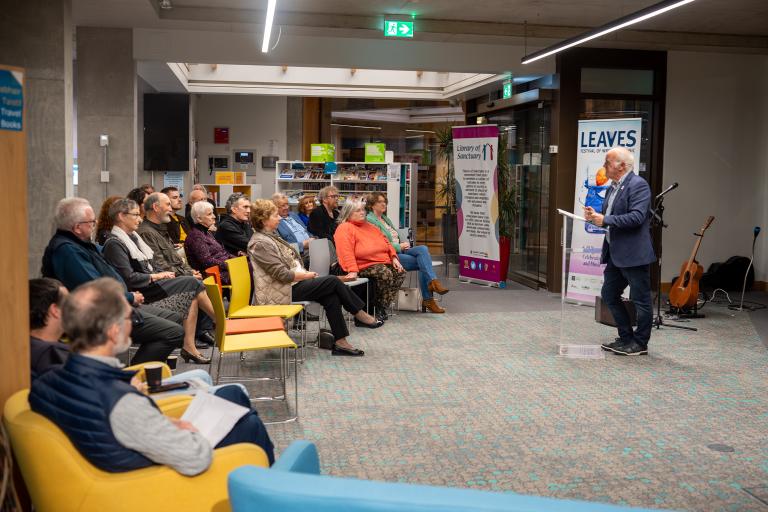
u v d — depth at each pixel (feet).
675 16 28.86
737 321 27.09
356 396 16.92
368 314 25.61
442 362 20.26
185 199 46.73
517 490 11.70
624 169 20.58
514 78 35.91
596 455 13.29
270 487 5.89
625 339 21.72
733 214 35.09
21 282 8.68
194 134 51.83
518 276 37.76
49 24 21.13
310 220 30.60
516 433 14.46
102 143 30.71
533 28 31.19
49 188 21.47
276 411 15.72
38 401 7.84
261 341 15.53
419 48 33.19
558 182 33.22
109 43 30.71
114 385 7.86
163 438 7.79
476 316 27.58
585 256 30.35
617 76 33.63
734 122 34.76
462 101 46.57
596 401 16.65
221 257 22.75
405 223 45.91
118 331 8.00
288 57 32.35
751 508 11.14
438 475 12.29
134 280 17.47
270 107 54.19
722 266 34.37
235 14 29.17
